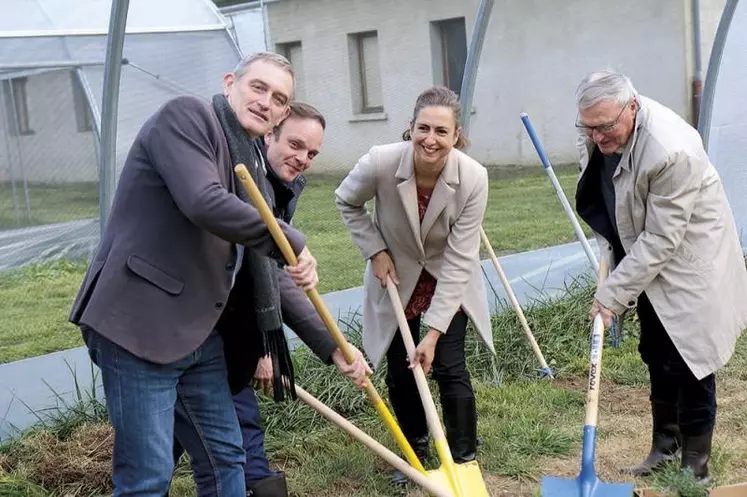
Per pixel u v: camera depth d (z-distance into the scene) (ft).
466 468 11.83
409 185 12.44
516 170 27.61
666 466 13.39
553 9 27.55
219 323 9.91
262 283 9.70
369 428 15.72
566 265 25.00
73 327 22.18
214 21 22.47
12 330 21.70
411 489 13.55
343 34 25.95
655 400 13.60
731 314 12.26
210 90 22.54
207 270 9.29
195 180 8.81
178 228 9.15
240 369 10.04
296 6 25.81
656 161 11.48
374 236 13.07
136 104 21.53
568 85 28.12
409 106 26.53
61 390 17.29
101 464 14.19
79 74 21.03
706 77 26.32
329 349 10.75
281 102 9.57
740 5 26.13
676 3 28.27
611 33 28.07
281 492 11.59
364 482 13.88
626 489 11.36
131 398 9.15
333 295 22.80
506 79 27.20
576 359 19.08
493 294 23.15
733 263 12.40
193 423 9.87
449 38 26.66
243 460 10.16
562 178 28.30
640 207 12.01
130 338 9.00
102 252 9.23
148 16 21.29
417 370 12.41
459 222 12.63
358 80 26.20
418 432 13.85
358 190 12.82
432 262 13.10
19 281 21.76
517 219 27.53
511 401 16.90
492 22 26.76
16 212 21.29
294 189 11.78
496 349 19.07
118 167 21.35
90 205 22.06
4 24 19.88
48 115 21.24
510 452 14.62
